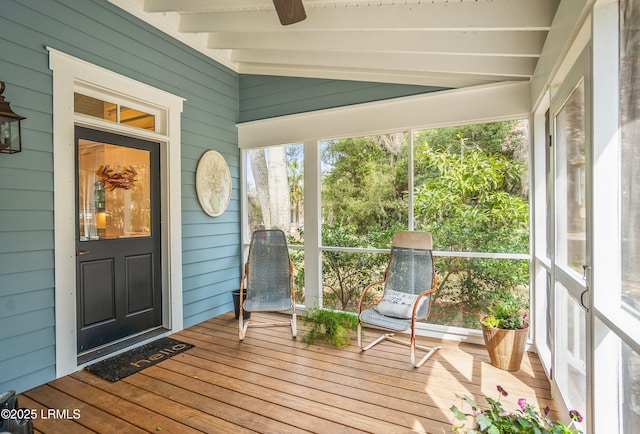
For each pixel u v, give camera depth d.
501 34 2.56
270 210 4.30
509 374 2.60
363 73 3.63
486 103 3.12
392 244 3.41
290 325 3.77
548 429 1.36
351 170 3.80
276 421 2.03
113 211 3.10
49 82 2.51
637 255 1.22
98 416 2.09
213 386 2.45
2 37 2.27
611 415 1.41
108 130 3.01
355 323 3.47
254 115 4.37
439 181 3.38
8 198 2.30
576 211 1.86
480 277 3.24
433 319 3.43
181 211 3.64
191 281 3.77
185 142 3.69
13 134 2.25
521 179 3.06
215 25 3.30
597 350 1.43
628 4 1.26
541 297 2.91
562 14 1.84
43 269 2.49
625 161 1.31
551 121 2.30
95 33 2.82
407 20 2.51
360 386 2.43
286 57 3.75
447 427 1.96
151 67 3.30
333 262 3.91
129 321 3.24
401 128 3.48
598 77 1.40
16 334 2.35
